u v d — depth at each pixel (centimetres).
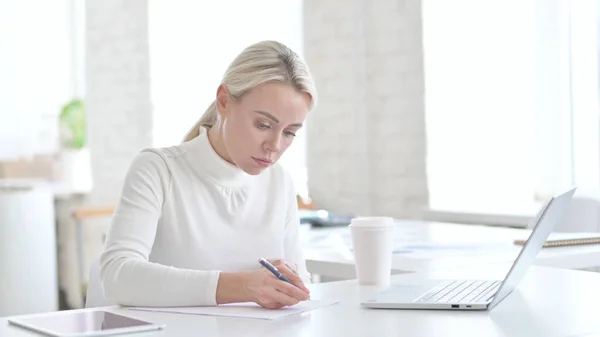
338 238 318
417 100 450
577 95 427
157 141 580
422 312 171
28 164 718
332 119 486
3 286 534
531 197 444
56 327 161
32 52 725
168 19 579
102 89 618
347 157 480
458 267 236
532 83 440
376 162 472
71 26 719
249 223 226
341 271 251
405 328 156
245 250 224
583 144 426
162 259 216
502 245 280
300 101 199
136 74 588
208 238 219
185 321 168
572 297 185
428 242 291
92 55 623
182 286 184
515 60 445
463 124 452
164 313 178
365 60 474
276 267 184
